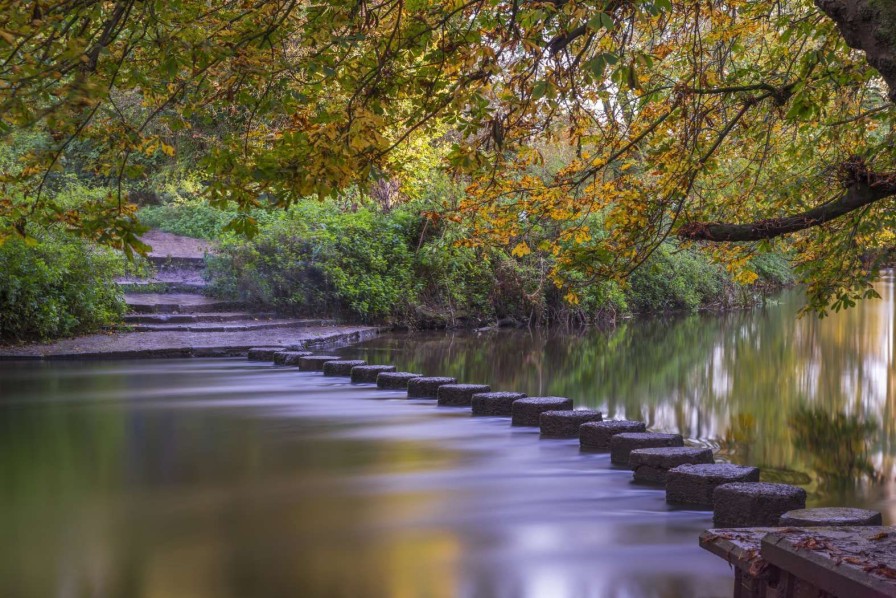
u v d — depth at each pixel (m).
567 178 7.40
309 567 5.49
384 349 20.77
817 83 7.63
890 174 6.91
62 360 16.14
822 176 8.71
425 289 27.50
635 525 6.39
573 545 5.93
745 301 38.47
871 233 9.16
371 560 5.62
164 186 28.78
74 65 4.59
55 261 17.28
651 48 7.70
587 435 9.27
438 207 25.31
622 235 7.44
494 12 6.07
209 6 6.45
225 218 26.06
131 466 8.19
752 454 9.75
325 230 24.09
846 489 8.19
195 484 7.54
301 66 5.80
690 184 7.14
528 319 28.83
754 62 8.95
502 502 7.06
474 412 11.33
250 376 14.75
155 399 12.20
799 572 3.34
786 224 7.03
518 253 7.69
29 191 5.46
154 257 23.66
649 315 33.97
